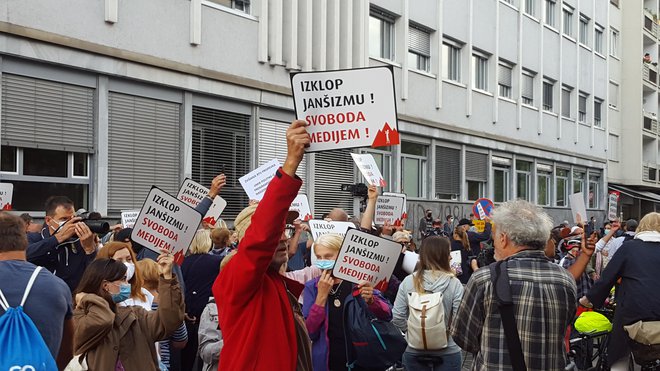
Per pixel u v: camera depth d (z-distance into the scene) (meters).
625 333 6.21
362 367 5.34
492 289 3.93
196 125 15.91
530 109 32.12
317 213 19.30
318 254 5.72
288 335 3.38
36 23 12.47
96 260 4.60
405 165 23.95
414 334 6.00
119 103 14.20
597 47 40.53
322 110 3.73
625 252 6.20
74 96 13.35
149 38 14.58
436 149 25.47
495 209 4.26
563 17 36.09
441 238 6.32
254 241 3.15
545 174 34.28
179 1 15.22
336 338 5.34
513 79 31.05
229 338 3.30
